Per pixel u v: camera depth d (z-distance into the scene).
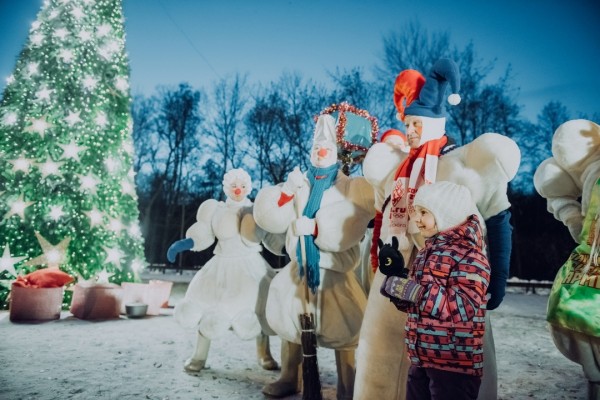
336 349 3.57
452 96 3.06
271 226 3.87
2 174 7.45
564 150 3.48
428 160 2.95
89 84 8.04
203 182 27.09
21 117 7.75
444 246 2.24
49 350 5.04
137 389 3.75
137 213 8.63
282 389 3.66
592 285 2.84
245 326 4.26
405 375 2.79
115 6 8.86
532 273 21.25
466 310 2.06
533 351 5.77
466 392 2.14
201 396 3.64
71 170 7.69
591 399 3.04
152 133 27.58
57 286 6.93
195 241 4.74
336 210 3.58
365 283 4.26
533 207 21.84
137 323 6.90
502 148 2.77
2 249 7.26
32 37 8.18
